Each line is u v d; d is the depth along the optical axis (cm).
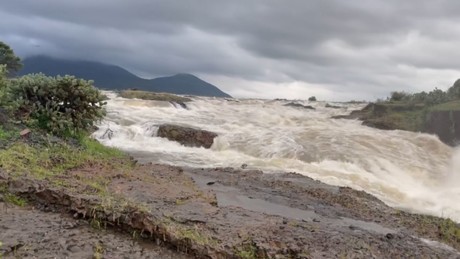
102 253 416
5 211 475
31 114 886
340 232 598
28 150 707
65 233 443
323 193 910
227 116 2820
